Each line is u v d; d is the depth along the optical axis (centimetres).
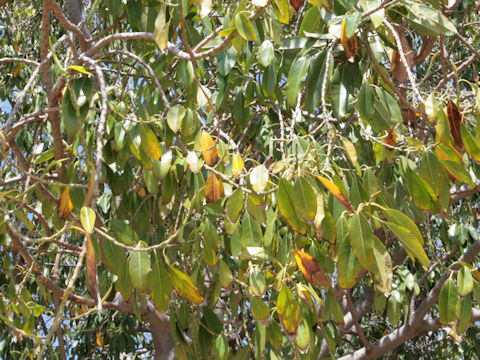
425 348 483
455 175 154
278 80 214
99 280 250
